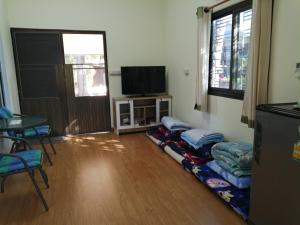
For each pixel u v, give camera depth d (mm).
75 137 4344
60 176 2738
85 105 4512
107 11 4402
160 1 4734
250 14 2564
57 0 4086
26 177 2713
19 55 4023
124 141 4039
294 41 1985
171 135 3711
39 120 2807
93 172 2826
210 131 3242
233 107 2898
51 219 1953
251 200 1760
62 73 4289
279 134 1438
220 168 2420
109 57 4551
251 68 2289
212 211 2021
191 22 3748
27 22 4004
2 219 1964
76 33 4270
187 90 4062
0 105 3324
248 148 2301
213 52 3307
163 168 2908
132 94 4566
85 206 2125
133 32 4645
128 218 1943
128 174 2758
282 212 1478
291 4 1984
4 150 2965
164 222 1887
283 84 2123
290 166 1381
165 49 4871
